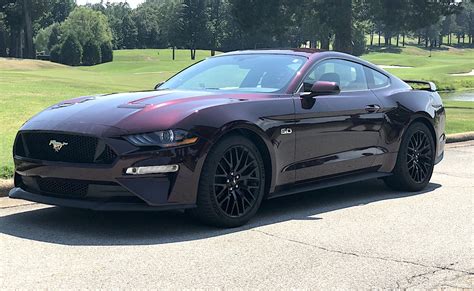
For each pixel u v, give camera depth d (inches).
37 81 952.9
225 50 5669.3
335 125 237.0
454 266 169.8
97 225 207.3
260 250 181.3
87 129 189.2
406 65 3417.8
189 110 196.9
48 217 217.8
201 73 252.5
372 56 4808.1
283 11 1669.5
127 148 184.4
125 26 7022.6
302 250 182.2
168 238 192.1
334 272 162.9
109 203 187.3
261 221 217.6
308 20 1840.6
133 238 191.5
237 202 206.1
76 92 761.6
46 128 196.1
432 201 258.4
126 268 162.2
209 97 211.6
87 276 155.5
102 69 3341.5
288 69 237.9
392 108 264.7
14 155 208.1
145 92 226.8
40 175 196.9
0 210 228.2
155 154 185.6
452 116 662.5
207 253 177.2
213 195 197.5
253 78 237.5
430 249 185.8
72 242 185.9
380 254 179.8
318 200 258.5
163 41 7022.6
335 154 239.3
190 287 149.2
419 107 276.5
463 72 2518.5
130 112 195.2
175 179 189.0
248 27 1732.3
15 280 151.9
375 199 261.6
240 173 205.3
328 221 219.6
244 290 148.2
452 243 192.7
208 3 5679.1
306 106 226.5
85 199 191.3
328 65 249.1
